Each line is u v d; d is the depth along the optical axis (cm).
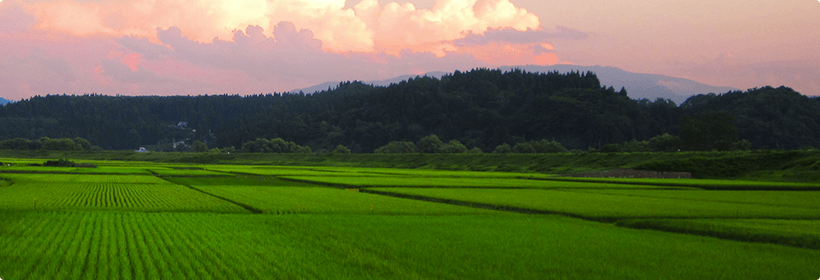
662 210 5172
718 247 3209
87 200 5750
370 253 2939
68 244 3117
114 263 2633
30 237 3316
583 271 2600
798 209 5391
